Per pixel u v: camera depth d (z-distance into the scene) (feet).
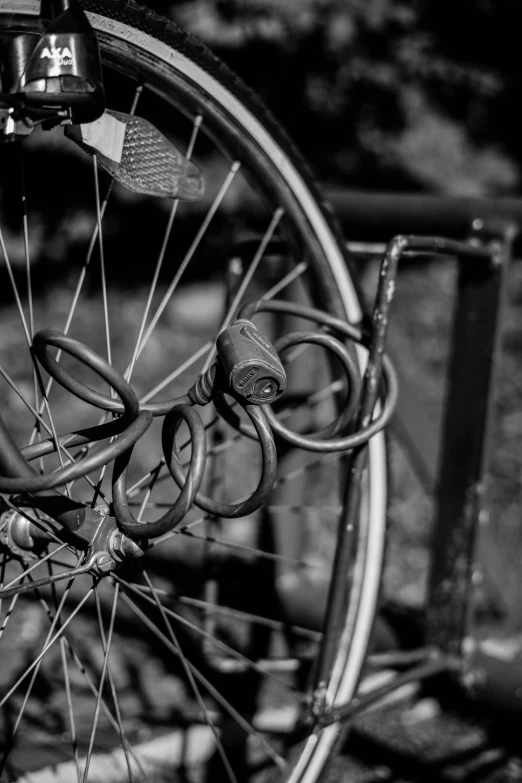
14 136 2.81
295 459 5.49
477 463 4.70
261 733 4.98
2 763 3.28
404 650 5.24
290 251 4.29
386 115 12.78
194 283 12.71
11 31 3.02
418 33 12.64
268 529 5.57
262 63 11.59
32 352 2.93
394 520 8.18
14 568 5.60
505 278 4.60
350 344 4.23
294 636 5.62
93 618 5.79
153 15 3.40
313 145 12.96
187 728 4.80
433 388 11.48
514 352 12.12
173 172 3.41
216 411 3.65
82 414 9.74
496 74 13.60
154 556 6.61
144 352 11.64
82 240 11.94
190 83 3.69
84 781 3.39
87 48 2.66
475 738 5.18
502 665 4.70
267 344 2.91
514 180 13.61
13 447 2.66
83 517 2.96
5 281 12.03
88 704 5.00
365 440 3.42
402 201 4.87
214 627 4.95
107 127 3.17
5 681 5.13
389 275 3.56
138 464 8.63
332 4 11.01
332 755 4.06
